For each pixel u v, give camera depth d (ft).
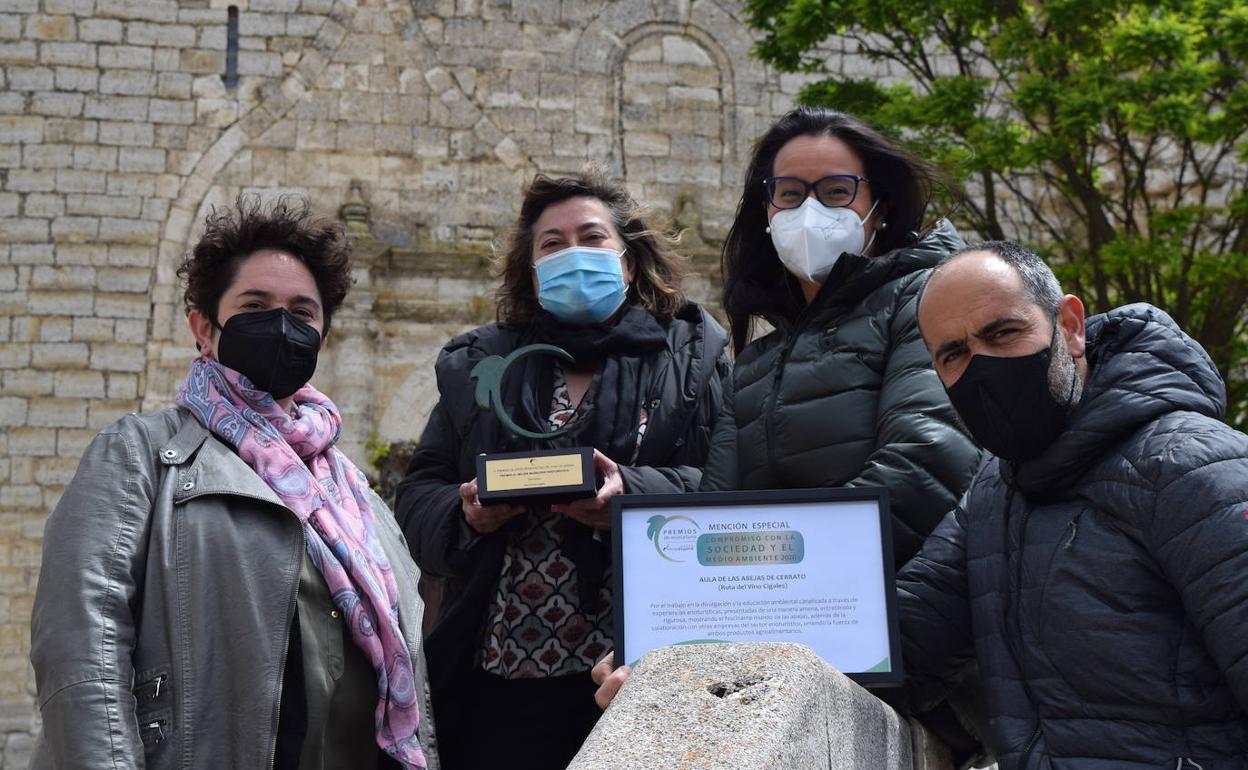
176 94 50.42
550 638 13.75
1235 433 9.16
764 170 14.37
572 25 53.11
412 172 51.06
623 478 13.48
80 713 10.28
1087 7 40.11
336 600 11.75
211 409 12.12
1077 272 43.47
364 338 48.93
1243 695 8.56
